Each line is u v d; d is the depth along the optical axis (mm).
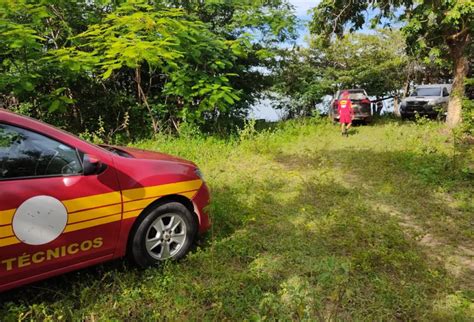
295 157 8578
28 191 2600
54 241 2729
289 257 3680
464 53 10547
